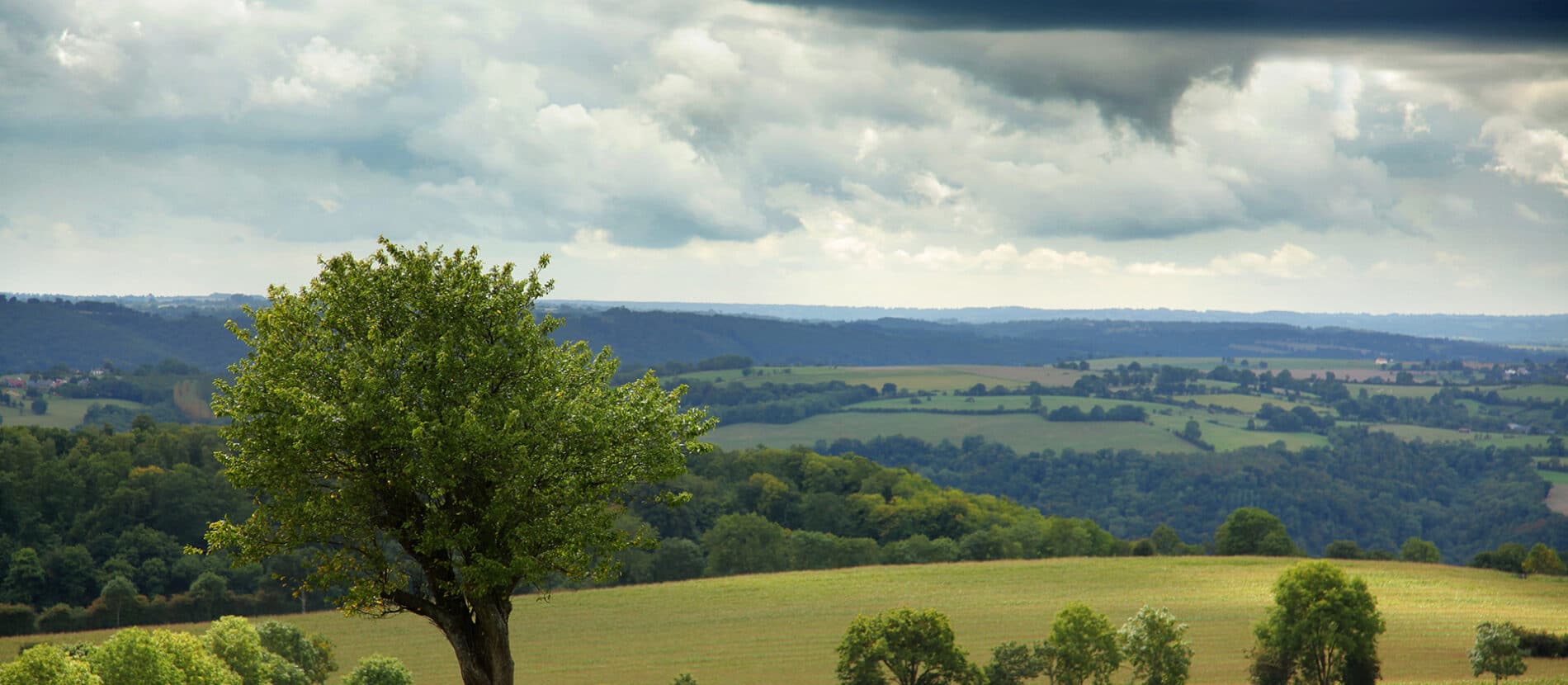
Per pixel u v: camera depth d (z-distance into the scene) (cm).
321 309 2166
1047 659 7131
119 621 10269
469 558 2092
